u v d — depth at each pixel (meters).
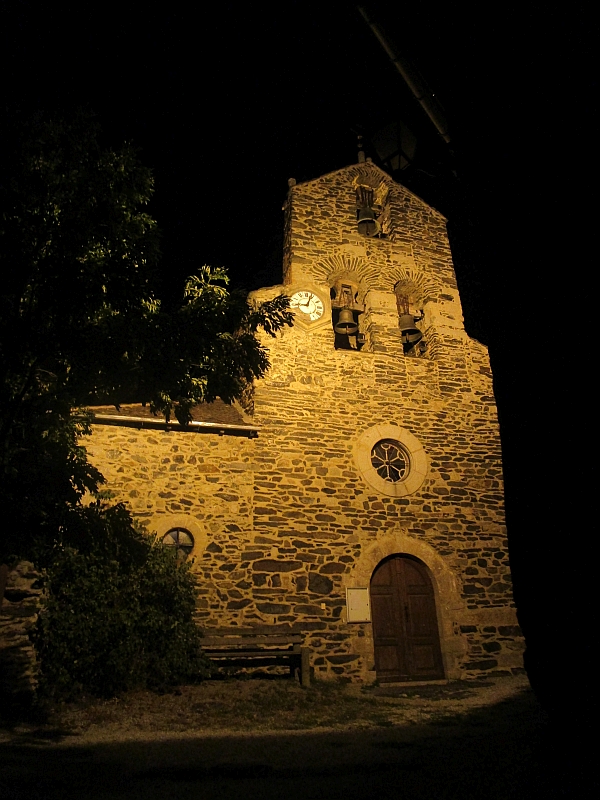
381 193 12.00
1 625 6.25
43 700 6.05
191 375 5.12
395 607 8.80
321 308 10.16
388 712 6.17
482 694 7.21
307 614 8.19
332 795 3.02
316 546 8.58
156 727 5.43
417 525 9.19
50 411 4.85
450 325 10.90
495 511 9.69
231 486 8.52
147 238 5.10
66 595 6.60
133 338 4.53
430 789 3.01
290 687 7.27
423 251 11.41
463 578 9.09
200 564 8.00
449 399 10.25
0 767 3.66
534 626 2.84
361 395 9.75
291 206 10.93
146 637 6.85
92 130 4.95
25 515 4.34
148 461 8.33
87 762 3.95
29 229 4.55
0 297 4.50
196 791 3.14
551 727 2.85
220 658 7.71
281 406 9.21
